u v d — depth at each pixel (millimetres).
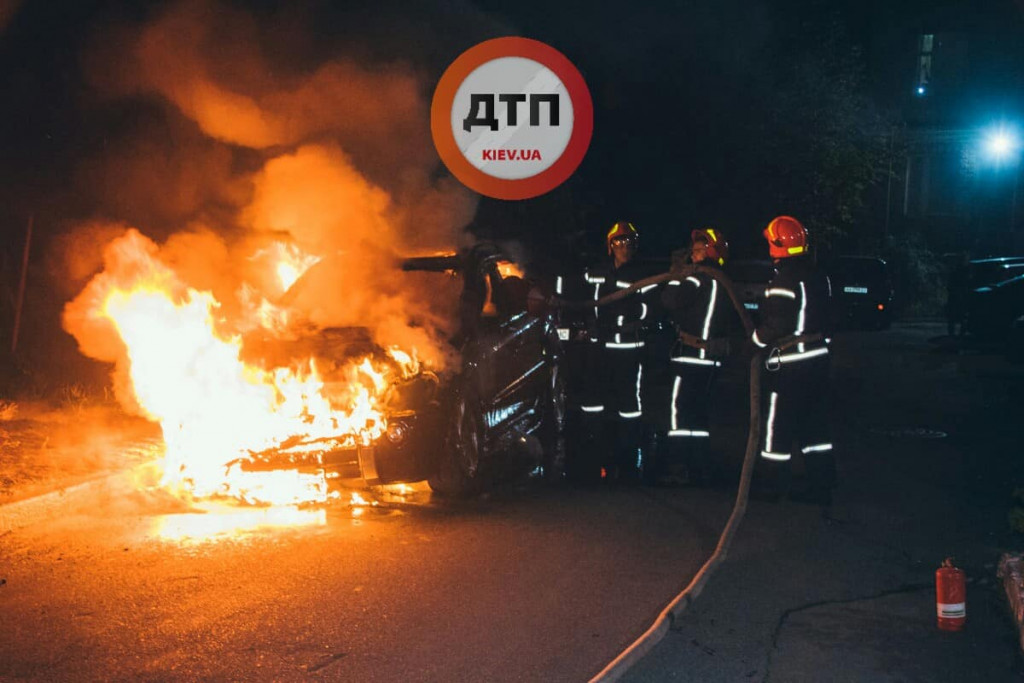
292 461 7523
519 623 5379
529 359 9445
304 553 6492
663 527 7277
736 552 6750
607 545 6816
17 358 11039
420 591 5832
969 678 4863
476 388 7957
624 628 5344
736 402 13398
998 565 6422
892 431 11398
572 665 4863
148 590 5777
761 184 28141
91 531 6902
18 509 6918
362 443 7449
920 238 33656
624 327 9617
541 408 10008
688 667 4918
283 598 5684
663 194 26719
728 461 9656
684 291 8461
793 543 6988
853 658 5066
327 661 4855
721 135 27734
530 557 6512
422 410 7527
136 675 4680
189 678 4656
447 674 4738
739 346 20406
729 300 8727
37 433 8961
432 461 7598
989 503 8180
